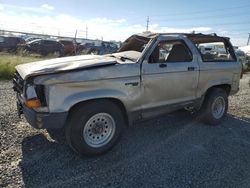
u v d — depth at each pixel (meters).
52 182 2.99
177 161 3.66
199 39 5.11
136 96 3.84
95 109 3.47
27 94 3.21
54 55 19.45
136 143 4.20
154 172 3.33
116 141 3.78
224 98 5.38
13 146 3.82
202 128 5.10
